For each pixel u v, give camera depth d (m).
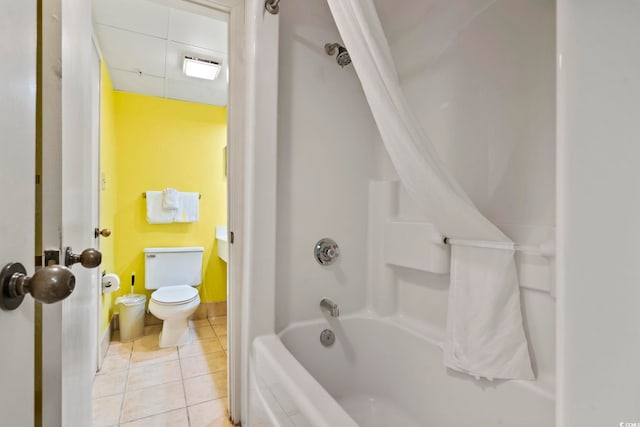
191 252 2.82
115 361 2.09
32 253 0.47
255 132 1.35
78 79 0.95
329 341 1.53
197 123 3.03
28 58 0.45
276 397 1.02
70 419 0.86
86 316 1.04
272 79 1.38
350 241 1.67
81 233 0.99
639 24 0.38
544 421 0.92
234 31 1.49
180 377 1.91
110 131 2.47
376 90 0.91
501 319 1.04
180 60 2.27
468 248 1.15
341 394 1.51
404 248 1.49
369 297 1.69
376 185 1.69
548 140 1.01
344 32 0.91
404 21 1.61
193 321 2.90
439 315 1.40
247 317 1.37
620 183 0.38
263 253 1.37
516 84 1.11
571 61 0.41
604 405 0.37
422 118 1.51
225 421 1.52
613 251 0.38
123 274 2.72
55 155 0.73
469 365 1.09
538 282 1.00
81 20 0.98
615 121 0.38
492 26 1.19
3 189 0.38
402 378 1.44
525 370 0.99
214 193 3.08
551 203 1.00
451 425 1.18
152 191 2.81
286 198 1.50
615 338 0.37
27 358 0.44
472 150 1.27
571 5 0.41
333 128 1.63
